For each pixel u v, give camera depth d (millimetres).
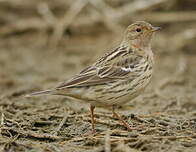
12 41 22859
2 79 18219
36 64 20266
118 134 11078
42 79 18391
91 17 23000
